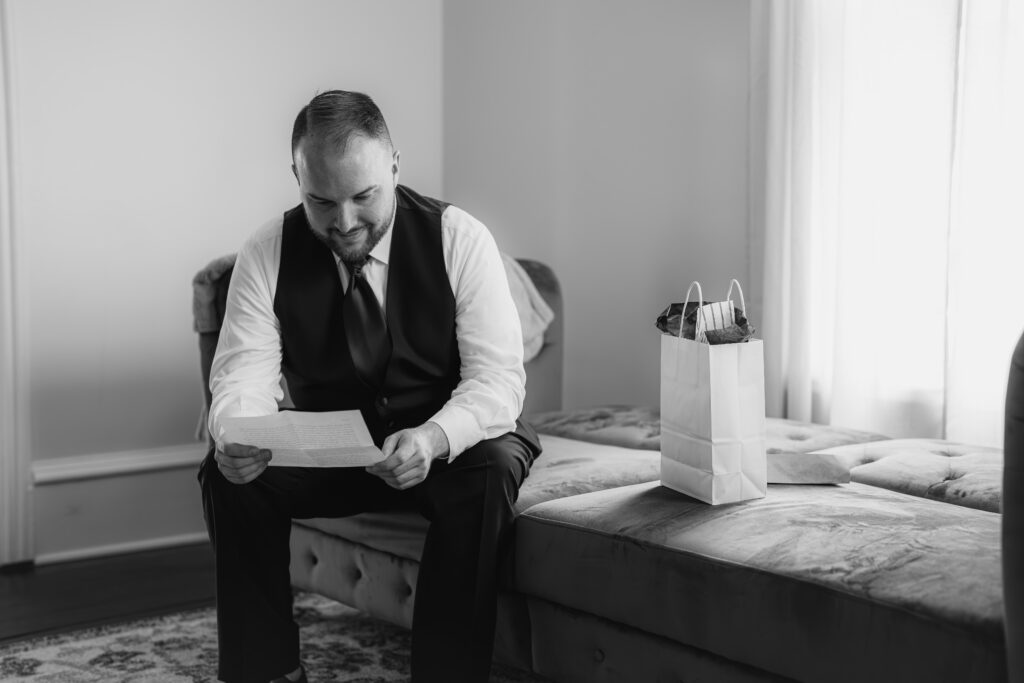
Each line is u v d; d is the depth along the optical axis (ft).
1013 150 7.31
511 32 11.61
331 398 6.21
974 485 5.67
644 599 4.92
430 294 6.03
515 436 6.01
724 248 9.70
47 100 9.64
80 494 9.92
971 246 7.55
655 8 10.19
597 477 6.16
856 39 8.33
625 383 10.75
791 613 4.29
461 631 5.35
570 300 11.32
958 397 7.65
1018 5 7.24
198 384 10.62
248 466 5.33
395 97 12.04
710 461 5.21
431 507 5.47
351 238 5.68
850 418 8.43
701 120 9.82
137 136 10.14
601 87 10.78
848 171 8.39
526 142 11.57
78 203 9.84
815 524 4.79
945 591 3.95
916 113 7.90
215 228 10.68
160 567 9.57
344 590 6.91
